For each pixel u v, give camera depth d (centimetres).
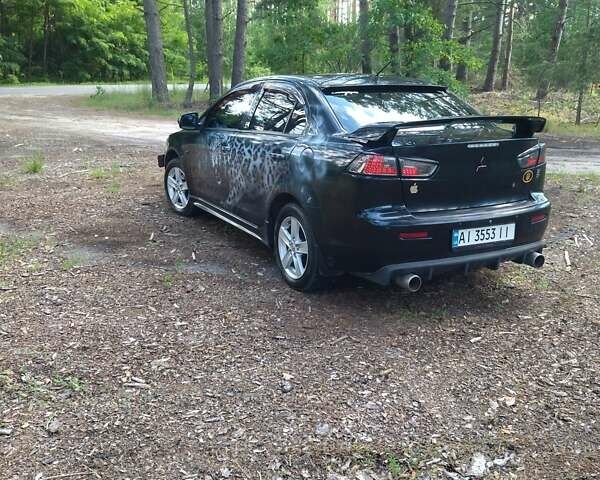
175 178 705
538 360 380
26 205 743
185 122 632
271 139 503
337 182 416
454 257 419
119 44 4906
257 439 302
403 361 377
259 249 585
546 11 2633
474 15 3625
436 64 1866
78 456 289
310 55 1934
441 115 477
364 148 405
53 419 316
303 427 312
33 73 4581
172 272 520
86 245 591
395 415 322
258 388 345
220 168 584
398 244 400
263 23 2339
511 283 502
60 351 383
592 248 588
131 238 615
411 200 407
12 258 550
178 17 4938
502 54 3462
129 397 336
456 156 411
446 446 299
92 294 472
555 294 481
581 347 396
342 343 398
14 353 379
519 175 441
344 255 427
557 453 295
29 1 4462
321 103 467
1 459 286
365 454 293
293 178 462
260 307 452
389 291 482
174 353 383
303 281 469
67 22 4594
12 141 1363
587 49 1741
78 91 3331
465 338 408
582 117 2006
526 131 446
